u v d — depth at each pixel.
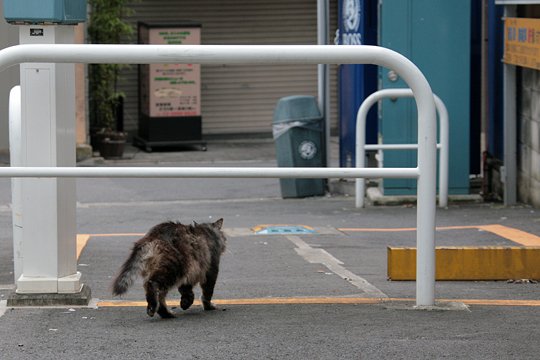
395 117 16.62
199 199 18.91
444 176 16.27
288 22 29.47
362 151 15.98
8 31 23.81
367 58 7.50
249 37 29.33
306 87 29.81
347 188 19.09
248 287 9.58
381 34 16.58
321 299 8.82
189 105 27.03
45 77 7.95
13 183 9.05
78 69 24.38
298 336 7.18
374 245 12.67
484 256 9.96
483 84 18.61
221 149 27.80
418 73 7.61
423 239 8.02
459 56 16.59
